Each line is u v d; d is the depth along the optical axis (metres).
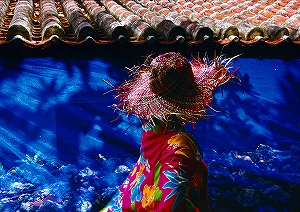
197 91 2.00
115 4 7.21
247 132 6.57
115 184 5.78
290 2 7.87
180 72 1.95
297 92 6.63
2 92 5.52
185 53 5.34
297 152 6.56
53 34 4.89
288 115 6.67
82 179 5.74
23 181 5.64
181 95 1.96
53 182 5.67
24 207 5.28
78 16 5.81
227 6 7.57
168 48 5.23
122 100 2.16
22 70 5.50
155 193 1.80
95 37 4.98
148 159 1.93
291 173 6.14
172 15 6.54
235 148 6.55
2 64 5.42
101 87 5.80
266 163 6.38
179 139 1.87
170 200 1.74
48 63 5.57
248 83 6.46
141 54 5.18
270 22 6.64
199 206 1.91
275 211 5.34
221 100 6.44
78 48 4.96
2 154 5.66
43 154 5.77
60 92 5.69
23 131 5.67
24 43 4.70
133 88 2.09
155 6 7.47
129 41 5.00
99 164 5.96
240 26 5.95
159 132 1.94
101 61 5.72
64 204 5.40
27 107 5.63
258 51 5.72
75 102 5.77
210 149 6.50
